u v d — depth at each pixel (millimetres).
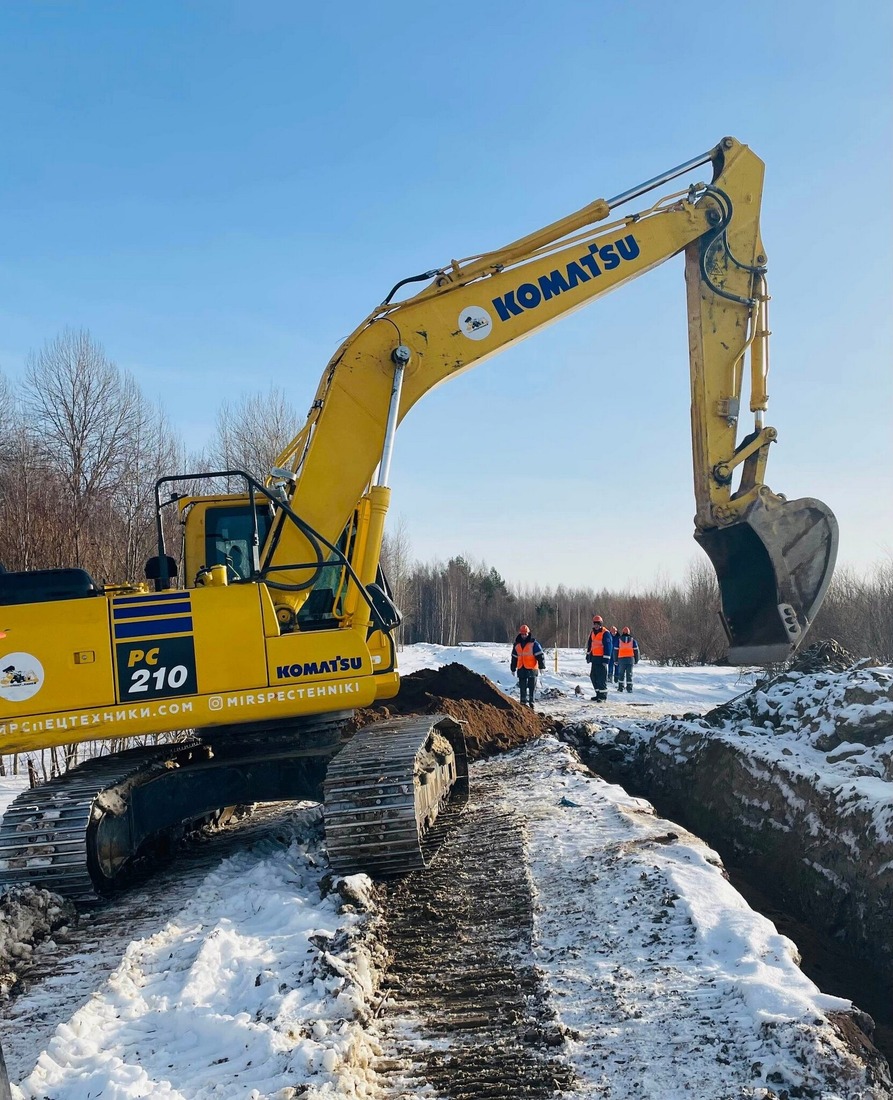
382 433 8164
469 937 5535
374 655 7352
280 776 7562
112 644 6730
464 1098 3756
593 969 4883
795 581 8648
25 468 21750
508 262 8672
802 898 7973
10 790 11992
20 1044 4461
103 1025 4562
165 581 7477
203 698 6738
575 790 9742
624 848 6820
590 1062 3949
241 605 6883
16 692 6637
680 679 29203
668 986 4543
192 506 8312
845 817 7758
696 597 44531
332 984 4660
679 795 11547
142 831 7387
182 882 7223
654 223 8977
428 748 7969
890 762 8320
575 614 88562
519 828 8016
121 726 6656
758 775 9672
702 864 6316
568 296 8672
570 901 5977
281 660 6836
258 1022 4328
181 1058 4148
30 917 6035
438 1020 4461
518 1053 4074
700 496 8945
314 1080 3777
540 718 15672
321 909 6051
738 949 4891
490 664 34688
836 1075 3613
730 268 9062
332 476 8000
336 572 7816
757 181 9141
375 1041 4258
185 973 5109
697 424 9047
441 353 8367
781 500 8797
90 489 26047
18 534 17406
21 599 6992
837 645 12852
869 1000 6223
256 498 8289
